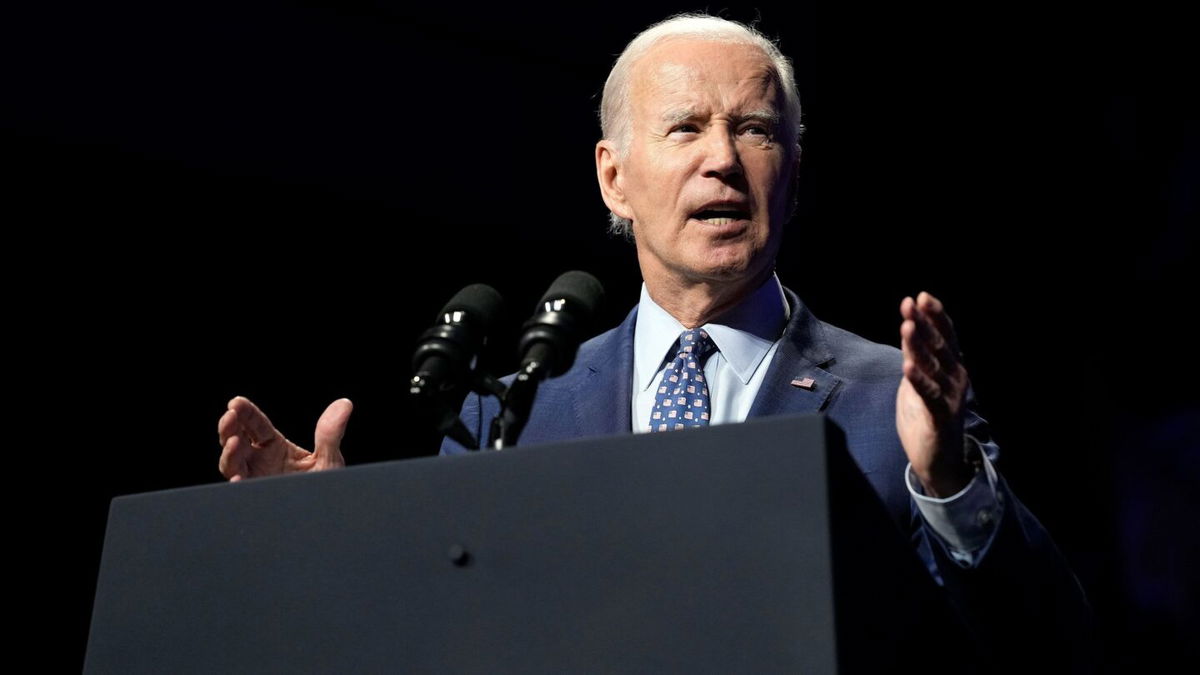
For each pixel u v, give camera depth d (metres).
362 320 10.27
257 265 9.93
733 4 10.54
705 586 2.34
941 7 11.12
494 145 10.20
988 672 2.79
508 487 2.54
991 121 11.12
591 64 10.52
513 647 2.47
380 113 9.84
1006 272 11.07
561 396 4.74
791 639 2.25
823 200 10.92
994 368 11.04
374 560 2.66
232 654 2.78
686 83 4.65
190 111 9.23
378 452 10.35
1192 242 10.73
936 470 3.02
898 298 10.94
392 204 9.83
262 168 9.42
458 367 3.36
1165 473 10.71
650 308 4.82
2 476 9.42
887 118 11.08
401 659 2.58
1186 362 10.73
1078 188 11.05
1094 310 11.02
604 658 2.39
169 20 9.24
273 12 9.59
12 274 9.23
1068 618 3.08
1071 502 10.90
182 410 9.88
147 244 9.60
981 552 3.01
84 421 9.63
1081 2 11.02
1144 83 10.92
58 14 8.90
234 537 2.85
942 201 11.08
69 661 9.52
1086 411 10.94
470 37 10.19
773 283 4.79
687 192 4.51
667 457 2.42
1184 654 10.45
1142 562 10.68
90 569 9.62
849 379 4.44
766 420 2.36
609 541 2.43
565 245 10.42
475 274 10.39
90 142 8.91
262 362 10.09
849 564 2.30
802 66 10.80
